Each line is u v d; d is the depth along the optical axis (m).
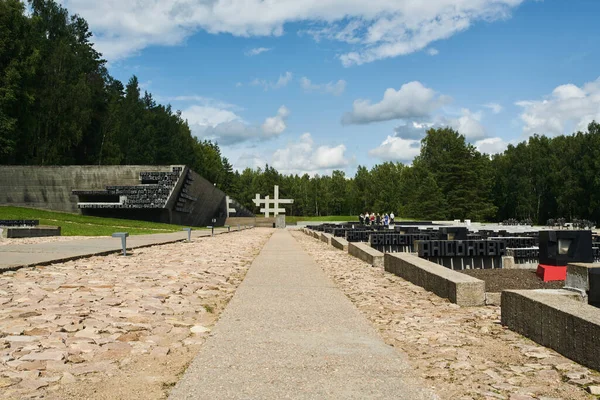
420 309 7.97
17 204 52.66
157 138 92.00
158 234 33.78
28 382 4.27
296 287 10.03
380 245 20.64
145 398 3.96
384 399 3.97
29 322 6.37
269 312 7.47
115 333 6.00
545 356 5.30
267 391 4.12
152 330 6.21
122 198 51.59
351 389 4.19
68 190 52.75
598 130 85.50
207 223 74.69
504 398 4.07
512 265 15.48
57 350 5.22
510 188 100.19
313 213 135.12
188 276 11.34
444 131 108.94
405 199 104.06
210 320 6.97
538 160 94.81
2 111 52.53
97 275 11.13
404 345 5.76
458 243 15.24
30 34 57.53
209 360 4.97
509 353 5.42
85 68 73.19
